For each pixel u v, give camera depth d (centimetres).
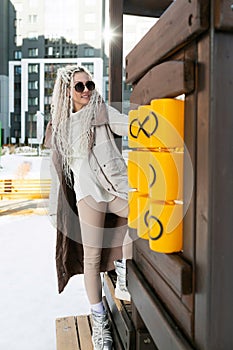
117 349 163
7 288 316
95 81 165
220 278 83
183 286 92
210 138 81
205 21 80
